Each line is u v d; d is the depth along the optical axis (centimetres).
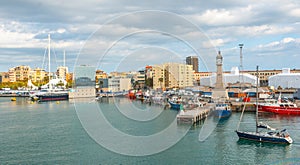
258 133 6556
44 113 11662
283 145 6141
